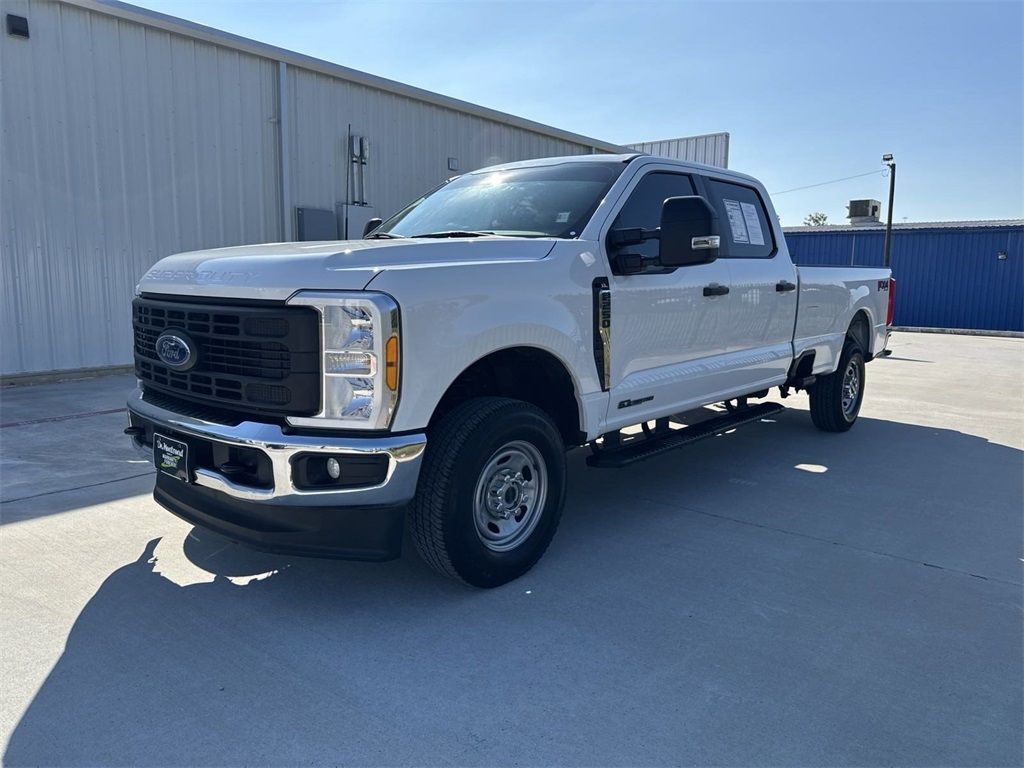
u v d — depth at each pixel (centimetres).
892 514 493
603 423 428
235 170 1123
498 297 355
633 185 457
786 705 276
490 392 411
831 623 339
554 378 412
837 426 729
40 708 267
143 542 421
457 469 342
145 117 1016
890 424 795
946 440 716
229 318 332
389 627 330
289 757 244
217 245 1111
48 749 246
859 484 563
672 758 245
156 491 389
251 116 1135
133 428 402
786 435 731
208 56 1075
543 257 387
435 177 1438
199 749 247
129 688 280
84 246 972
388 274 317
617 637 324
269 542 323
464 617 341
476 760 243
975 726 265
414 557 411
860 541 443
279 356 317
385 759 243
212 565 392
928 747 253
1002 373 1265
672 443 485
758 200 589
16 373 925
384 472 316
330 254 327
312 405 313
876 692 285
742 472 595
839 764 244
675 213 392
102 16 960
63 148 941
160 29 1016
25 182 912
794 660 307
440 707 272
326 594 362
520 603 355
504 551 373
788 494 536
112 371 1015
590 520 476
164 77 1030
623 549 426
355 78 1255
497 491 371
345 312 308
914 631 333
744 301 538
